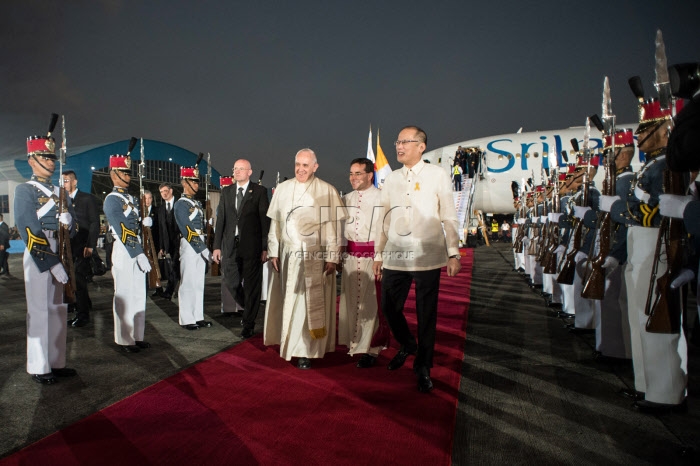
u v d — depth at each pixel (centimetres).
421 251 347
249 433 265
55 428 275
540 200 850
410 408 300
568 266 454
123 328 442
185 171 564
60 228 362
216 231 571
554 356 421
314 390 336
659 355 290
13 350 464
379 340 407
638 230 303
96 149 2575
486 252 1770
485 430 269
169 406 305
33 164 368
